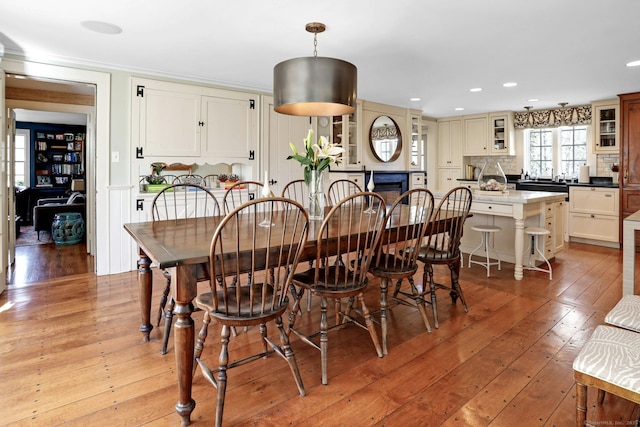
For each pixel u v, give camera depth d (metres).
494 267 4.23
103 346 2.33
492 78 4.35
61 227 5.68
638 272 3.96
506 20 2.71
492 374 2.03
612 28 2.86
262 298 1.74
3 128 3.30
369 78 4.36
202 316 2.80
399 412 1.72
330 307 3.00
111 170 3.95
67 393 1.85
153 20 2.74
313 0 2.42
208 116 4.51
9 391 1.86
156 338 2.45
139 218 4.14
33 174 8.44
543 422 1.65
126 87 3.99
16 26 2.85
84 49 3.37
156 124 4.17
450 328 2.62
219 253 1.70
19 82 4.42
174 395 1.85
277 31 2.93
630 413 1.70
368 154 5.99
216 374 2.02
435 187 7.61
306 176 2.74
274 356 2.24
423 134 7.52
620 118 5.11
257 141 4.91
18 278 3.81
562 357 2.21
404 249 2.43
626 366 1.33
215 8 2.54
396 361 2.18
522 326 2.64
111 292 3.37
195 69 4.02
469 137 7.11
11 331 2.54
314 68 2.36
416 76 4.25
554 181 6.25
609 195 5.29
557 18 2.68
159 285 3.53
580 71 4.04
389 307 2.46
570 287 3.51
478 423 1.64
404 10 2.56
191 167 4.87
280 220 2.68
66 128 8.79
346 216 2.88
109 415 1.69
